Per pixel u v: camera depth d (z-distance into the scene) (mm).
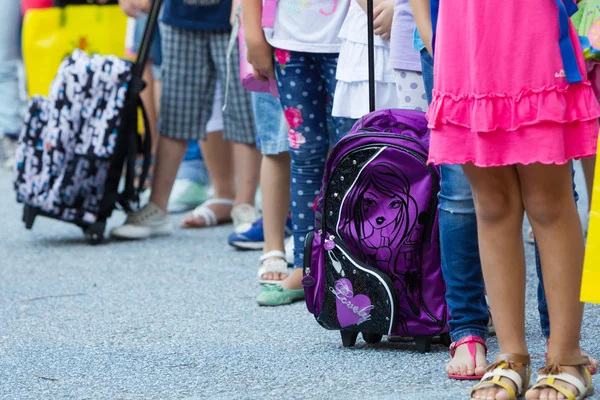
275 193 5289
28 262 6402
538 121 2971
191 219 7461
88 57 6875
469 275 3641
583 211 6840
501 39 3002
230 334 4453
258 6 4852
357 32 4406
